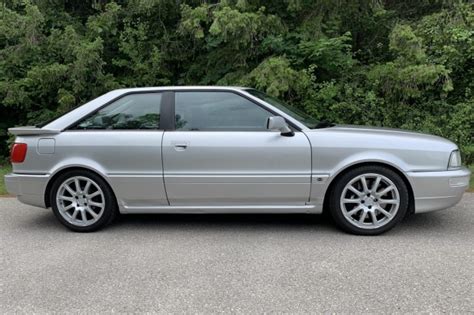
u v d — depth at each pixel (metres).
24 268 4.28
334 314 3.30
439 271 4.03
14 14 10.26
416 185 4.93
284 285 3.79
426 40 9.89
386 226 5.00
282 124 4.92
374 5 9.91
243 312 3.35
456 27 9.59
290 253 4.53
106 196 5.28
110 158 5.18
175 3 10.41
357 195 5.04
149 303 3.52
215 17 9.00
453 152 5.02
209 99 5.26
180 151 5.08
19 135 5.46
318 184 5.01
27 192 5.37
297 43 9.79
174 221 5.76
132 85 10.73
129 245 4.87
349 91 9.63
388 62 10.02
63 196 5.36
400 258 4.34
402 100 9.90
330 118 9.70
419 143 4.98
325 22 10.11
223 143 5.04
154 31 10.94
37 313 3.42
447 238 4.91
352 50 10.88
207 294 3.65
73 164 5.21
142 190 5.19
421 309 3.36
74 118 5.35
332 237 5.01
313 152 4.97
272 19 9.48
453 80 10.16
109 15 10.49
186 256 4.50
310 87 9.54
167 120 5.22
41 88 10.74
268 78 8.91
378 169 4.97
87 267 4.27
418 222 5.51
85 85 10.27
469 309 3.36
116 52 11.27
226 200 5.14
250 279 3.92
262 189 5.05
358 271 4.05
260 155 5.01
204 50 10.74
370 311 3.34
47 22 11.16
